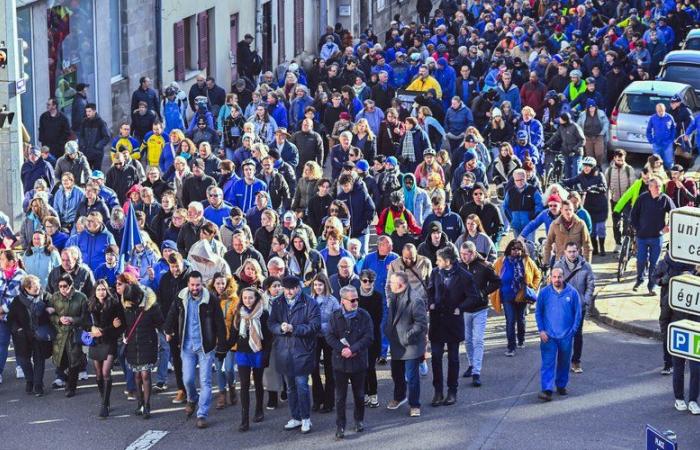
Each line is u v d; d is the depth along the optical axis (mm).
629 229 54250
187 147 59688
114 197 53062
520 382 43625
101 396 42125
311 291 42281
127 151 58031
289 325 39094
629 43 96938
